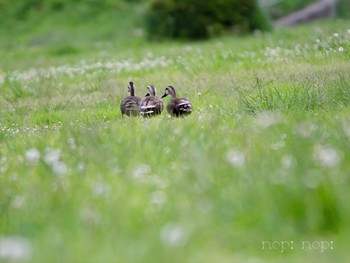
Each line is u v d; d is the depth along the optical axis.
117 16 133.38
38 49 108.25
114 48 101.50
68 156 31.02
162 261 19.61
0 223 23.69
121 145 30.97
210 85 53.00
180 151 29.17
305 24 117.38
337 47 60.19
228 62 64.62
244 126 34.16
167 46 97.81
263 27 111.00
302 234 22.05
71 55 97.12
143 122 39.06
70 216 22.77
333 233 22.02
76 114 48.62
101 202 23.64
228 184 24.17
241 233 21.98
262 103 41.31
